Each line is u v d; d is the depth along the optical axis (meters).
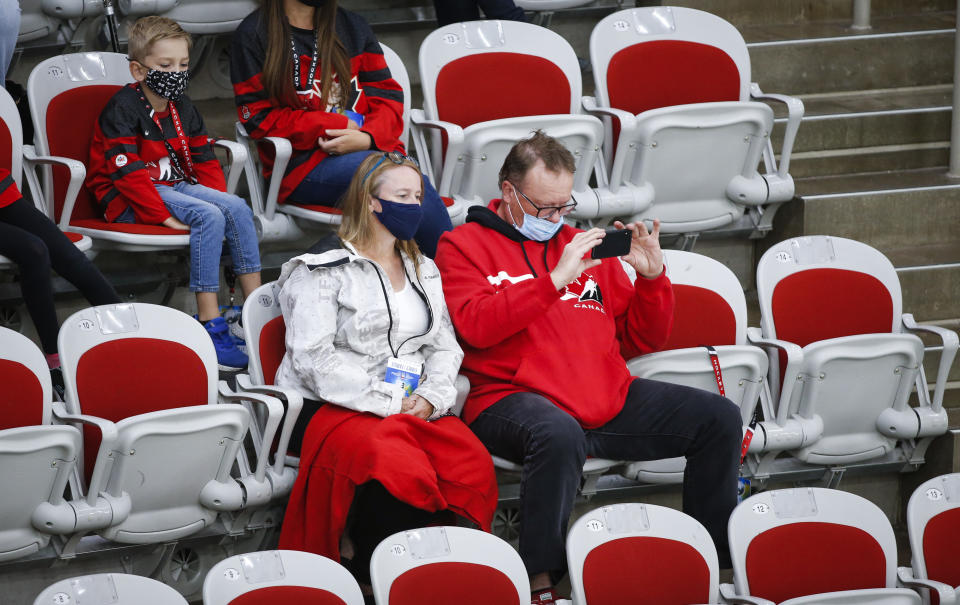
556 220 13.98
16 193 14.30
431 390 13.30
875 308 15.98
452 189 16.95
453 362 13.59
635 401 13.80
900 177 19.22
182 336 13.46
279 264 16.55
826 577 13.05
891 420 15.73
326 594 11.34
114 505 12.51
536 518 12.84
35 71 15.72
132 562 13.41
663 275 14.07
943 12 22.69
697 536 12.58
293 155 16.44
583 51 20.91
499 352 13.84
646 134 17.00
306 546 12.96
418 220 13.38
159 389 13.27
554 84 17.86
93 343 13.00
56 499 12.32
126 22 18.36
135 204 15.32
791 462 16.02
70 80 15.95
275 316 13.91
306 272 13.31
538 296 13.16
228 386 13.62
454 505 12.91
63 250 14.33
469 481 12.93
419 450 12.80
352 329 13.21
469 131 16.47
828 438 15.72
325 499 12.82
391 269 13.62
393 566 11.54
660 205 17.66
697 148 17.30
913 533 13.68
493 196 17.06
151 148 15.52
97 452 12.92
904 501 16.77
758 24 21.84
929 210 18.62
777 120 19.28
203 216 15.13
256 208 16.53
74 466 12.66
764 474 15.66
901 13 22.58
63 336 12.83
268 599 11.15
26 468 11.98
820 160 19.28
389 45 19.94
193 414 12.55
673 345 15.09
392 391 13.02
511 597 11.79
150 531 12.91
